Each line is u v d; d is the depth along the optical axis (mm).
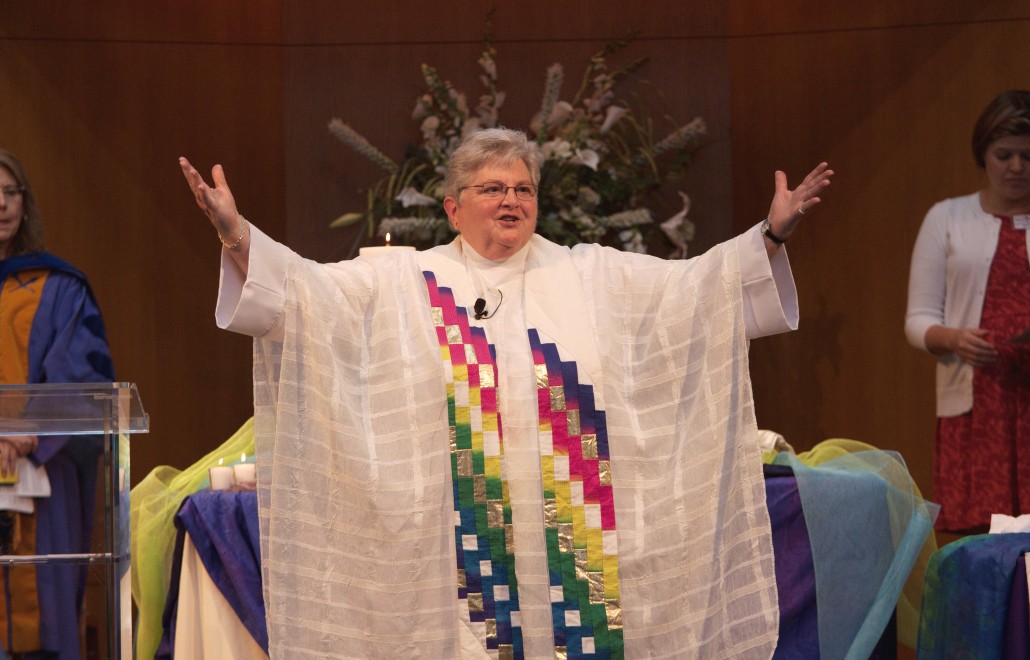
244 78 15312
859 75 14633
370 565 7516
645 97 15352
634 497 7734
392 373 7797
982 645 7918
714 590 7660
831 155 14797
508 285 8188
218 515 8625
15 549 6395
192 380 14961
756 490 7770
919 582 9445
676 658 7590
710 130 15312
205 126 15125
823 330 14820
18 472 6406
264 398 7629
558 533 7621
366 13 15484
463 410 7723
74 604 6402
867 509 8930
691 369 7973
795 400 14938
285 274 7594
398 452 7645
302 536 7496
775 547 8891
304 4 15461
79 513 6438
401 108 15438
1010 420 11812
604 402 7816
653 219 13945
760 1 15180
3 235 10500
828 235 14836
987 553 8047
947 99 14070
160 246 14867
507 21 15445
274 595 7438
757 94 15227
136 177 14766
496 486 7625
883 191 14453
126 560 6586
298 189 15383
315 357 7578
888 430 14344
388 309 7926
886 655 9086
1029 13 13648
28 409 6426
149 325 14742
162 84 14922
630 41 14805
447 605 7484
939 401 12305
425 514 7527
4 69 14102
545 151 13258
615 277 8242
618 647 7523
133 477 14547
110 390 6488
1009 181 12055
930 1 14195
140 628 9328
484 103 14156
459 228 8484
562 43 15461
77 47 14516
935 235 12500
